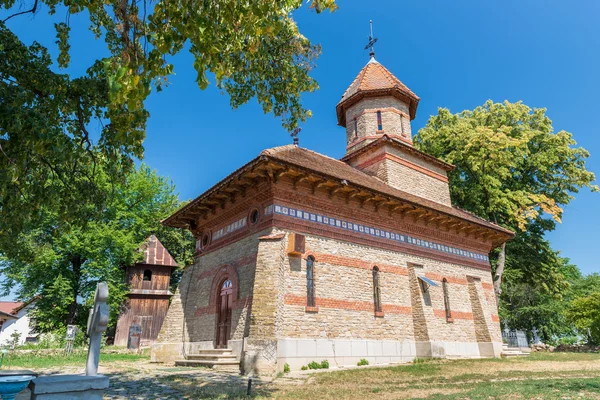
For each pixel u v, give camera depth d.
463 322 20.62
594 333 28.95
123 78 5.68
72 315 29.61
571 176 32.16
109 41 9.83
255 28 7.31
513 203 29.81
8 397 5.74
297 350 13.86
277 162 14.12
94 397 5.48
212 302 17.33
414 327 18.05
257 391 9.52
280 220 15.09
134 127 8.74
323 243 16.02
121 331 30.50
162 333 18.12
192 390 9.73
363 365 15.30
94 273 28.58
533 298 40.72
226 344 16.02
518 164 32.19
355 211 17.53
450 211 22.31
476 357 20.14
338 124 28.42
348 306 15.93
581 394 8.46
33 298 30.62
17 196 9.10
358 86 26.67
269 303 13.55
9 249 11.20
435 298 19.66
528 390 9.10
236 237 17.06
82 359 19.06
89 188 11.05
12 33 8.89
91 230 28.59
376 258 17.69
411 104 26.75
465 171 32.50
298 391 9.55
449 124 34.44
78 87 9.46
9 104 7.56
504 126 30.61
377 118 25.31
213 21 6.59
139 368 15.09
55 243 27.73
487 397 8.45
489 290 23.22
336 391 9.53
